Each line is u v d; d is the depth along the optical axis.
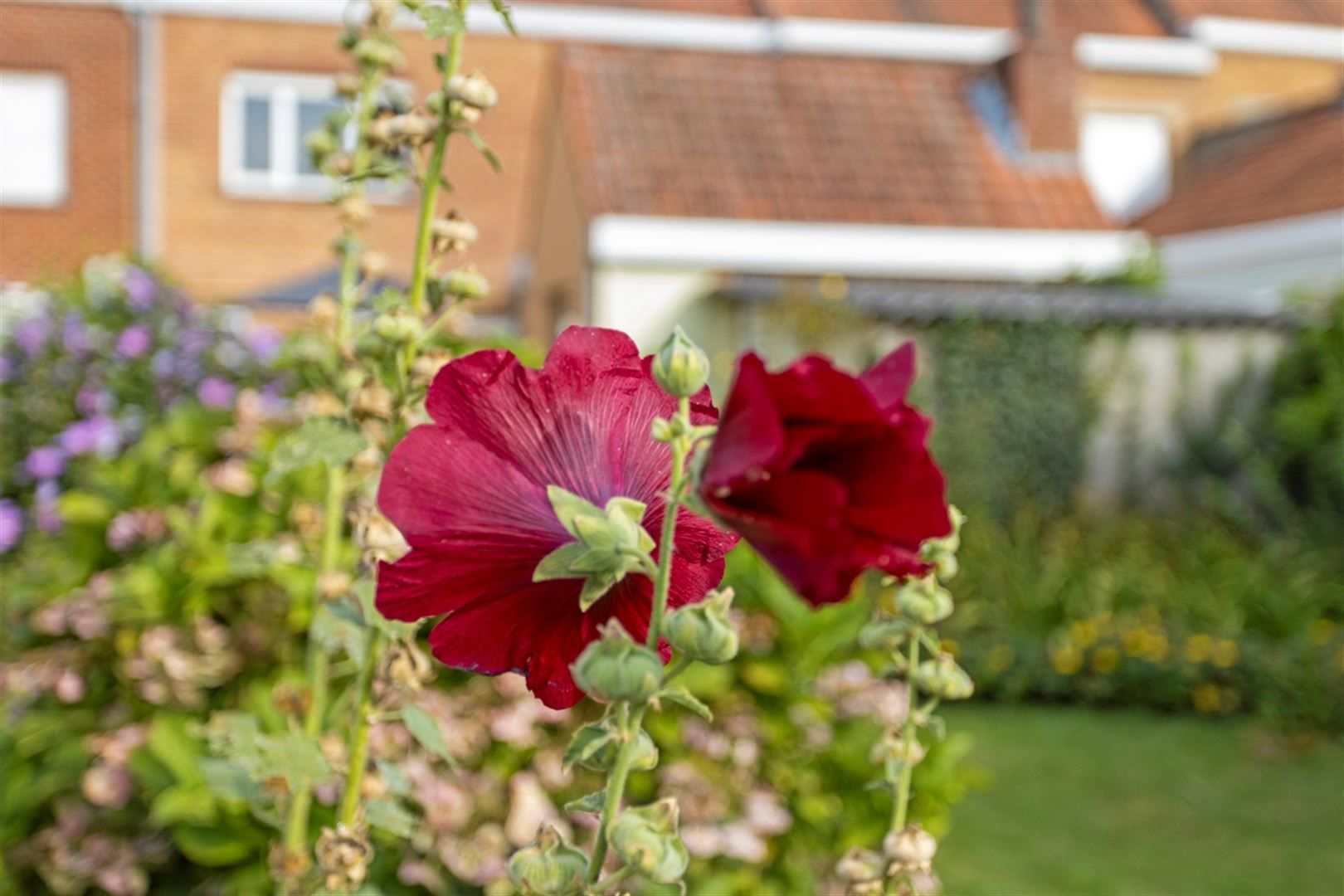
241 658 3.02
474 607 0.95
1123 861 5.49
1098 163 19.31
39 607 3.33
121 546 3.38
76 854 2.83
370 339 1.61
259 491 3.30
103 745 2.87
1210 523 10.24
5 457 7.33
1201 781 6.68
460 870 2.67
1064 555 9.34
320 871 1.57
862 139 14.70
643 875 0.87
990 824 5.94
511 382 0.96
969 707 8.09
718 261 13.13
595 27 18.12
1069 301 10.85
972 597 8.73
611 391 0.98
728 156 14.01
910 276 13.73
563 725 2.96
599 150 13.66
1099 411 10.59
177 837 2.65
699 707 0.84
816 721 3.13
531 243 17.27
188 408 4.04
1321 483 10.13
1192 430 10.81
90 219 17.05
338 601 1.64
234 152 17.38
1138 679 8.10
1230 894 5.15
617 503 0.94
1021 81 14.98
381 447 1.63
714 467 0.75
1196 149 17.39
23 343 7.42
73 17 16.92
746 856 2.84
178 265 17.22
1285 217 12.83
